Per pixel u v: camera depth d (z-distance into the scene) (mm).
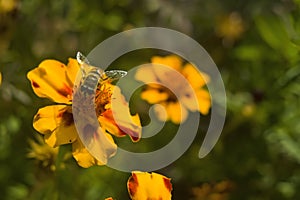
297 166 616
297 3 571
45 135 458
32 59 609
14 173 587
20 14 599
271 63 622
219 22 680
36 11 619
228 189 625
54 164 517
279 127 601
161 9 672
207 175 627
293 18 576
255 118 619
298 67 594
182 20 678
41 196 525
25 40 608
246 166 625
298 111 603
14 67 601
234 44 672
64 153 490
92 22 638
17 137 590
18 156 589
